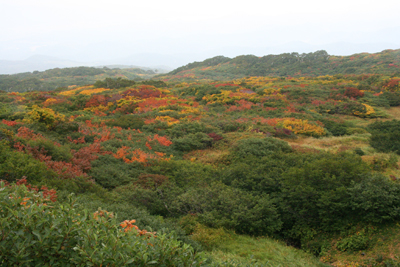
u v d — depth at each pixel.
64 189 8.31
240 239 7.68
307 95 39.78
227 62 136.75
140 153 15.82
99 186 10.14
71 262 2.55
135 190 9.92
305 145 19.58
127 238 2.90
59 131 18.17
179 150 19.33
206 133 22.48
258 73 109.12
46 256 2.54
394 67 75.50
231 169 12.05
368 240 6.92
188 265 2.90
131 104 33.97
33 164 8.78
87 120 24.20
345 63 94.94
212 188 10.20
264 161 12.76
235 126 24.09
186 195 9.48
